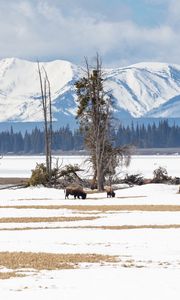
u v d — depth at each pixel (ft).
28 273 131.54
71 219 251.39
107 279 123.34
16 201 355.77
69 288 114.52
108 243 178.91
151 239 186.39
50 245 176.55
